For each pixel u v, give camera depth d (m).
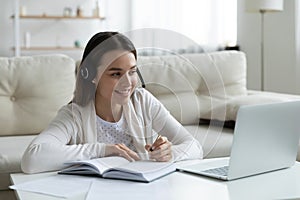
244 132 1.40
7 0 6.23
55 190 1.31
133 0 6.22
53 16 6.16
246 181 1.41
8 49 6.27
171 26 5.98
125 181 1.40
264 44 5.09
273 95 2.97
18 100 2.63
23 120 2.60
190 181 1.41
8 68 2.62
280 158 1.55
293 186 1.36
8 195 2.08
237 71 2.96
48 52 6.37
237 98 2.73
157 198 1.23
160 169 1.47
